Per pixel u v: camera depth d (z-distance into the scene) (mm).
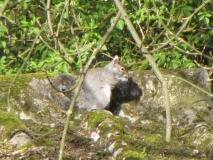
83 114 13664
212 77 16781
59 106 14078
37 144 11586
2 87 13867
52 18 10844
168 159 11539
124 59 17766
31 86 14055
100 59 18703
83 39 16781
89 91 14656
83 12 16594
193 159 11641
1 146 11289
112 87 14562
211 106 14039
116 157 11055
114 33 17266
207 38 17016
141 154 11141
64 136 8094
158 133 13031
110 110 14602
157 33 17984
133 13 17094
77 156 11234
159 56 17016
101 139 11992
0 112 12391
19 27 17625
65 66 15016
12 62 18328
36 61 18156
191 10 15969
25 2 15859
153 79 14375
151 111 14117
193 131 12859
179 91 14133
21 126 11906
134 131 13047
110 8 17031
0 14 8727
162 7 15938
